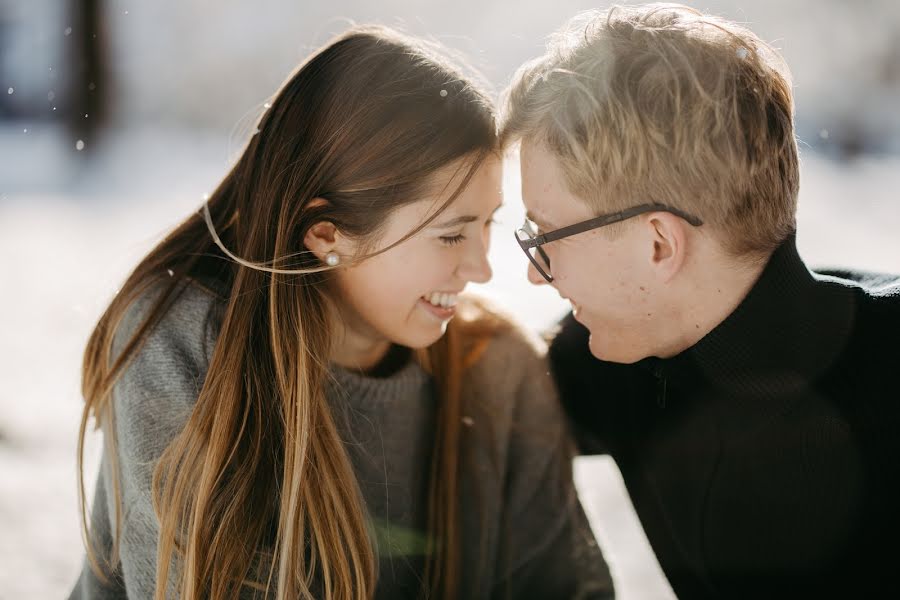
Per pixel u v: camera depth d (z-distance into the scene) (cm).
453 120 167
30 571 284
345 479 171
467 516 204
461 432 204
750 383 162
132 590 174
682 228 156
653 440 187
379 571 192
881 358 157
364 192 168
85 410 183
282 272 166
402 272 171
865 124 1418
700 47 154
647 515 195
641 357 172
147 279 183
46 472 364
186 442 165
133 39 1568
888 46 1445
